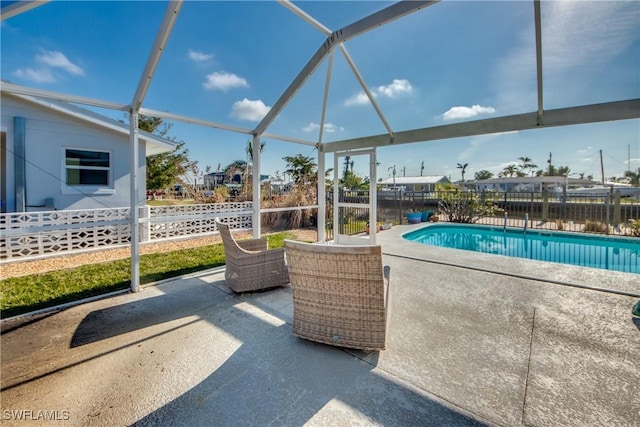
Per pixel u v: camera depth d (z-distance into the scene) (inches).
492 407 71.2
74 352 96.0
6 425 66.5
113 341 102.7
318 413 69.4
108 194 301.0
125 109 145.3
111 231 264.2
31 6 94.2
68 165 280.2
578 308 127.4
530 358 91.2
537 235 344.8
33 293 148.5
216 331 109.7
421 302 135.0
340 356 93.2
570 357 91.5
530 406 71.4
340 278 92.1
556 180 894.4
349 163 400.5
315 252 92.2
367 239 260.4
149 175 566.9
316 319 99.0
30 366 88.4
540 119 156.3
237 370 86.1
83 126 285.6
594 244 309.6
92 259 221.1
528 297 140.2
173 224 308.2
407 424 66.1
